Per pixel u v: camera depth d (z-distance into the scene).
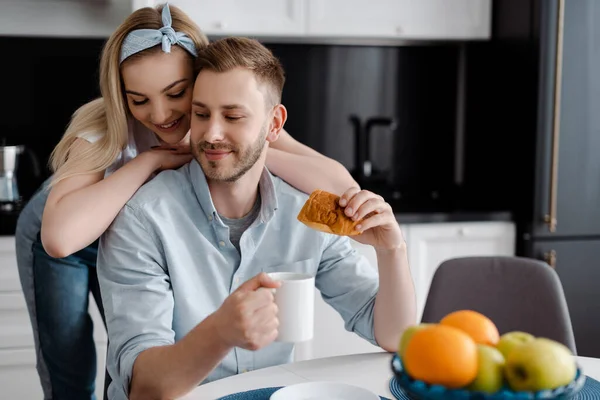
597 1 3.04
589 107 3.07
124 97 1.60
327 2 3.13
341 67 3.45
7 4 3.13
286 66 3.39
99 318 2.72
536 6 3.02
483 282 1.94
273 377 1.37
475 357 0.93
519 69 3.14
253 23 3.06
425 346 0.94
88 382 2.05
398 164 3.55
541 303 1.89
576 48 3.04
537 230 3.07
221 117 1.41
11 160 2.94
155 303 1.41
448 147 3.58
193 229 1.53
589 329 3.15
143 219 1.48
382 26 3.18
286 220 1.62
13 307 2.71
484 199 3.45
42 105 3.21
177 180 1.55
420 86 3.53
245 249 1.56
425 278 3.06
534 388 0.92
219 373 1.55
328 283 1.67
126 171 1.55
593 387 1.31
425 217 3.02
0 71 3.16
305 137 3.45
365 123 3.49
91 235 1.47
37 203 2.12
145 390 1.26
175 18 1.59
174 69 1.52
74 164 1.59
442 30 3.25
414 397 0.98
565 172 3.07
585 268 3.12
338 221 1.35
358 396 1.20
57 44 3.19
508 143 3.23
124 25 1.56
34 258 2.02
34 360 2.74
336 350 2.93
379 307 1.54
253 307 1.15
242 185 1.52
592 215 3.11
